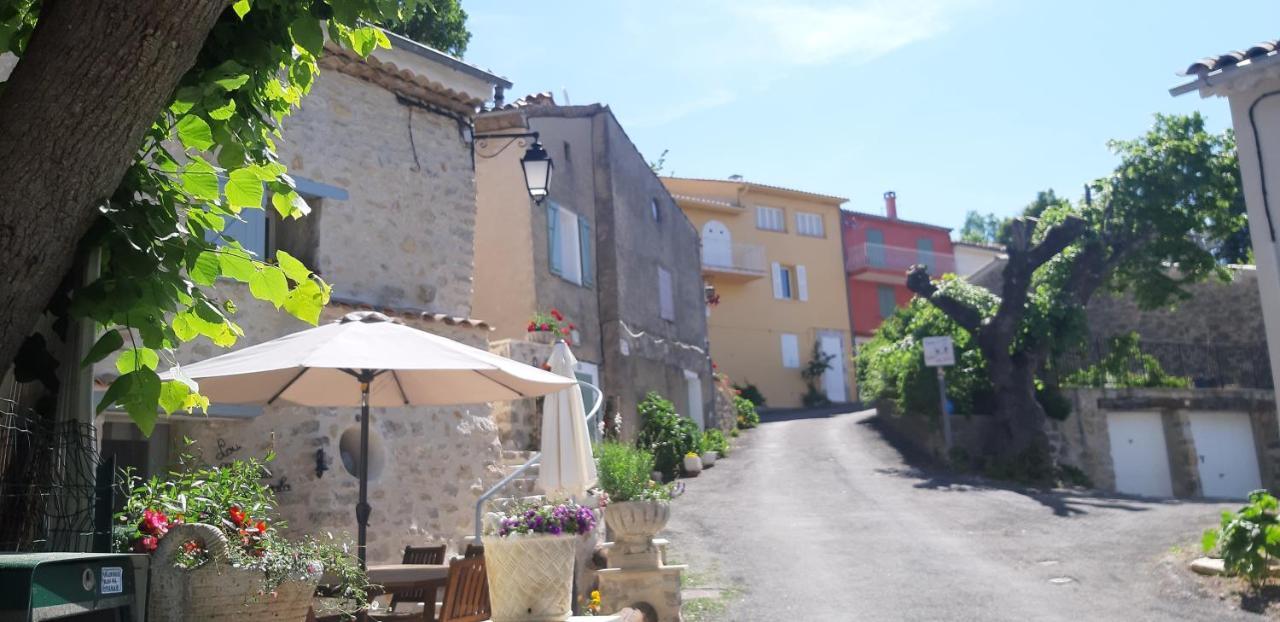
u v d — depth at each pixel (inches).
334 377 283.7
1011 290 774.5
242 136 149.3
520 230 636.7
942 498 608.4
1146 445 832.3
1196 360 924.0
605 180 754.2
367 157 401.1
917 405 790.5
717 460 791.1
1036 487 680.4
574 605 320.8
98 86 109.8
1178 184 816.9
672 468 717.9
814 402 1357.0
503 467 422.0
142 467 325.1
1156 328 1058.1
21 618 99.8
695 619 350.3
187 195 155.4
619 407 709.3
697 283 1026.7
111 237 132.8
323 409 350.9
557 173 692.1
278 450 340.8
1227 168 815.7
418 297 411.5
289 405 309.7
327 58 388.8
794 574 417.1
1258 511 370.3
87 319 144.2
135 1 110.0
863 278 1477.6
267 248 375.2
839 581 403.9
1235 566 364.5
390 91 416.2
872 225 1518.2
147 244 135.3
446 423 396.2
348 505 349.7
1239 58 389.4
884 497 612.7
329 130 388.2
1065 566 422.9
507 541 221.6
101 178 114.7
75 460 137.4
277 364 230.5
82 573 111.0
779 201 1419.8
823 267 1437.0
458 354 246.4
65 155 110.4
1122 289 903.1
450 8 721.0
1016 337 782.5
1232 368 932.0
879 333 984.3
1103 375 841.5
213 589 155.6
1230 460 859.4
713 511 570.6
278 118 171.9
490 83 447.8
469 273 438.6
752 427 1043.9
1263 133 390.6
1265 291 383.9
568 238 698.8
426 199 422.9
